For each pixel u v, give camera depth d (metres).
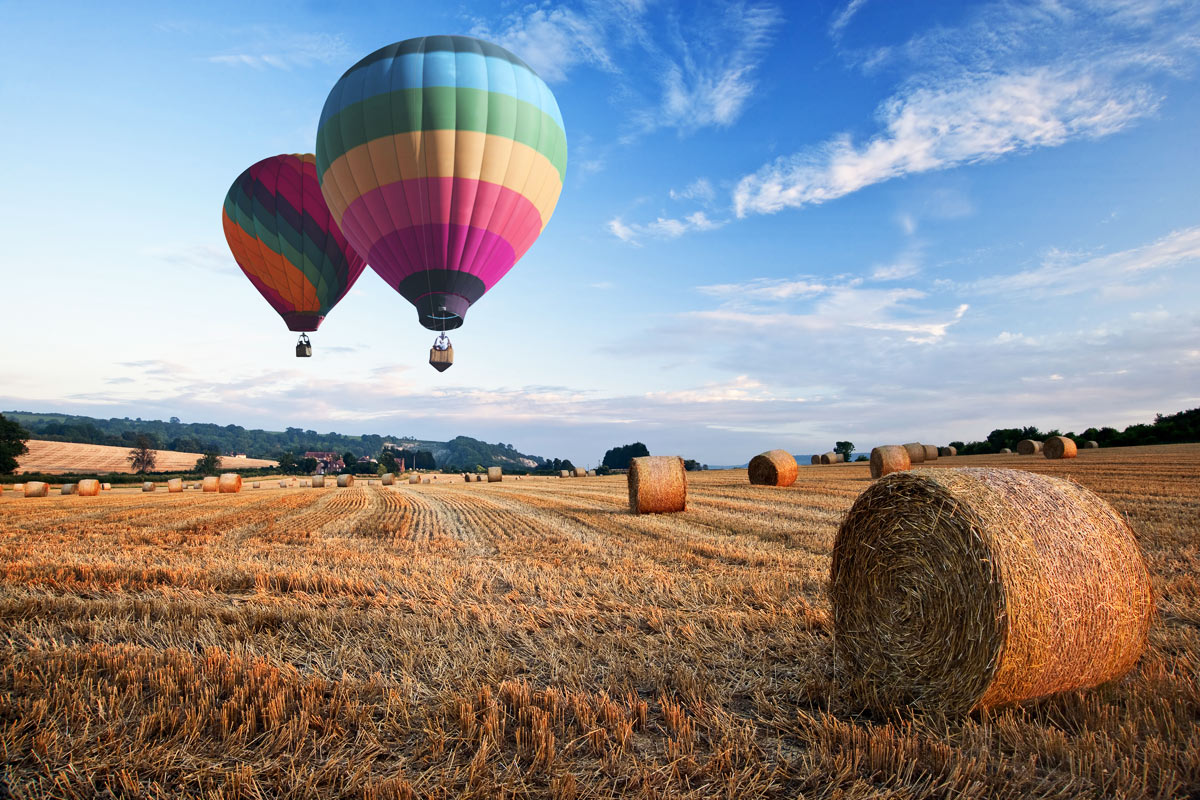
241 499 29.33
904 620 4.82
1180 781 3.35
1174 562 8.38
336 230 30.89
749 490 23.34
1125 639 4.54
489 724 4.15
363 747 4.05
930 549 4.67
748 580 8.13
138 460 101.19
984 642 4.26
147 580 9.30
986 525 4.37
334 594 8.34
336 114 23.25
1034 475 5.07
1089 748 3.69
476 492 31.34
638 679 5.05
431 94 22.20
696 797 3.45
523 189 24.14
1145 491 16.55
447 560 10.63
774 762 3.82
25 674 5.17
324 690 4.91
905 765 3.74
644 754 3.94
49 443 110.62
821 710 4.62
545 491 30.50
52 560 10.80
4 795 3.58
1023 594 4.23
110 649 5.80
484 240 24.31
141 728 4.15
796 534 12.09
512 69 23.58
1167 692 4.39
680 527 13.88
